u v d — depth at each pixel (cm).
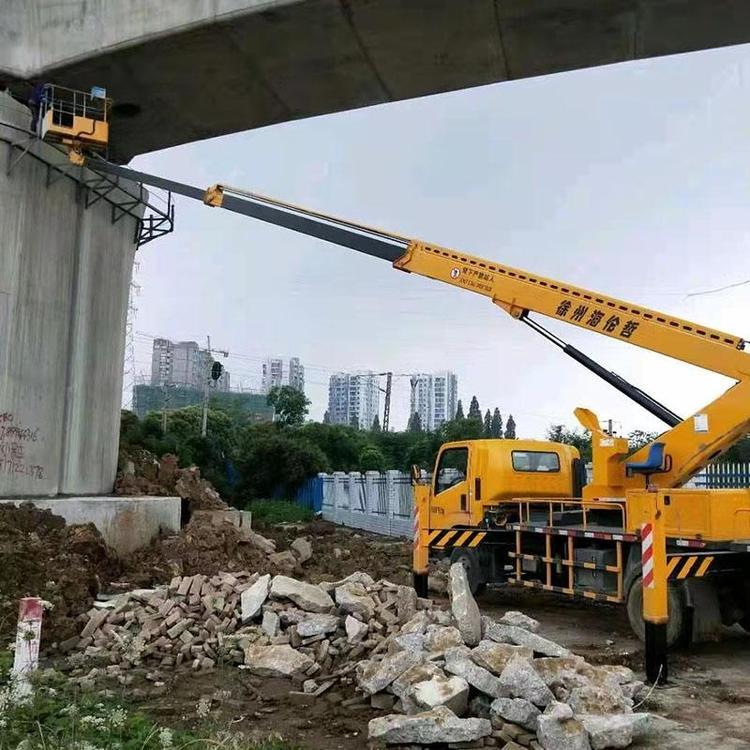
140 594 946
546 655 691
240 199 1411
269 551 1553
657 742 591
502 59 1551
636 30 1437
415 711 608
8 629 882
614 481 1033
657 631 760
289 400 5356
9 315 1353
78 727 529
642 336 1019
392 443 5150
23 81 1598
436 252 1206
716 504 877
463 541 1171
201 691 714
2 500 1280
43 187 1450
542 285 1103
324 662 776
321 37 1467
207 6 1417
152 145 1969
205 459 3628
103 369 1628
